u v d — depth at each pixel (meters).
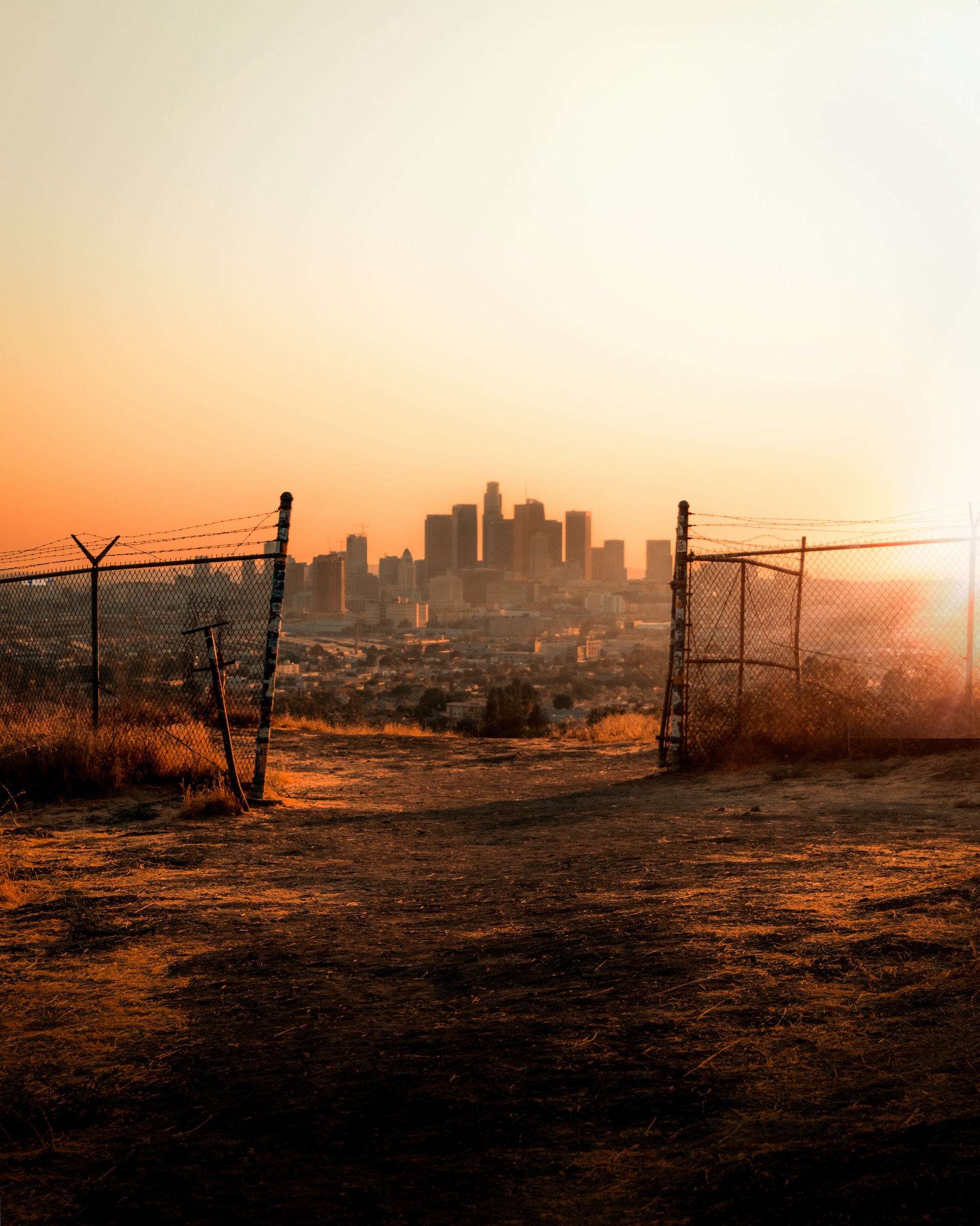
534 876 7.55
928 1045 3.55
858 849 7.66
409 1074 3.71
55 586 15.06
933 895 5.67
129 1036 4.34
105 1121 3.50
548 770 16.28
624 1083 3.49
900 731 13.16
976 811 9.30
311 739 20.69
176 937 6.00
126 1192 2.97
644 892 6.57
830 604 14.12
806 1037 3.76
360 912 6.61
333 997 4.78
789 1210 2.57
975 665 13.41
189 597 14.72
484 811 11.73
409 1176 2.96
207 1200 2.89
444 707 56.53
